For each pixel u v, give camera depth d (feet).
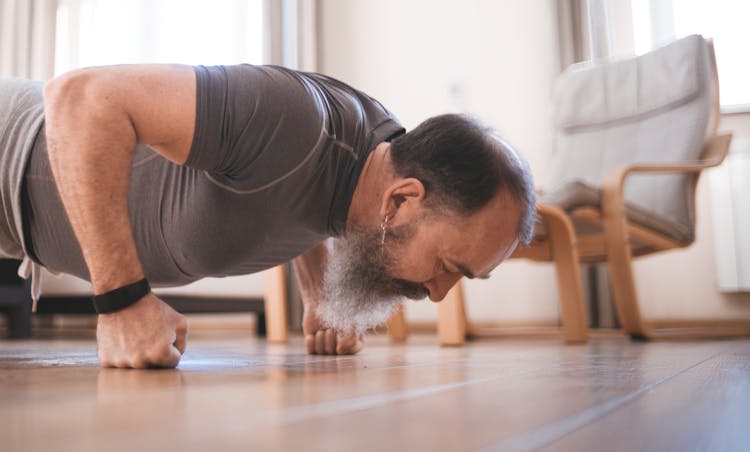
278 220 3.34
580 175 9.59
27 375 2.64
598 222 7.81
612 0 11.16
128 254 2.98
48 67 12.64
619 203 7.52
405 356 4.45
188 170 3.46
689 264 10.23
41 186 3.63
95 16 12.99
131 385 2.24
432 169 3.11
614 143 9.46
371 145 3.34
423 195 3.12
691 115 8.69
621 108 9.52
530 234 3.29
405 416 1.47
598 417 1.48
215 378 2.54
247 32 12.96
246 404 1.71
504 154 3.19
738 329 9.80
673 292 10.28
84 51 12.92
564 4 10.93
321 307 3.94
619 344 6.69
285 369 3.08
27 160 3.63
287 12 12.61
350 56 12.67
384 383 2.37
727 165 9.90
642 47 11.09
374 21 12.61
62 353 4.91
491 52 11.81
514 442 1.13
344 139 3.24
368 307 3.38
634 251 8.75
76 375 2.64
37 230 3.76
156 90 2.88
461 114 3.34
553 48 11.03
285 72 3.16
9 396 1.89
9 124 3.73
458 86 11.96
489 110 11.71
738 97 10.66
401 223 3.18
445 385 2.29
